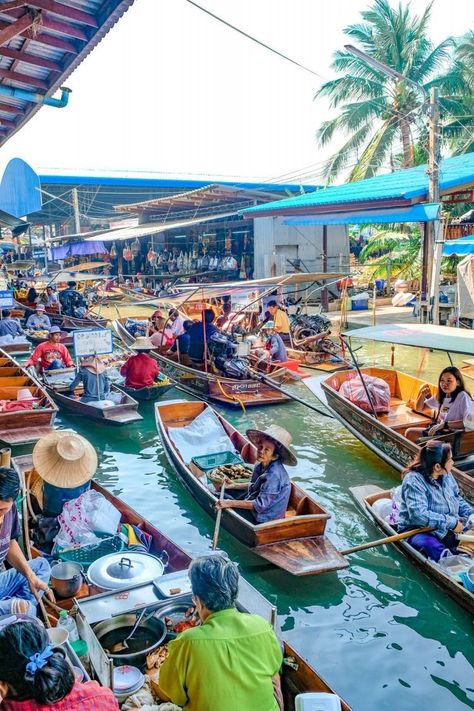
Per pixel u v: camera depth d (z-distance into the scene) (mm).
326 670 4680
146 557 5008
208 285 12523
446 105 24391
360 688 4504
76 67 6887
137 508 7297
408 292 23797
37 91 7629
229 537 6559
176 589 4484
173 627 4219
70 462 5734
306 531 5934
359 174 24859
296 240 22938
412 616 5297
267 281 12609
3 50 6527
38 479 6148
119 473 8383
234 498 6586
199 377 11656
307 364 14180
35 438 8602
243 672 2828
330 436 9742
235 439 8273
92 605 4324
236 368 11828
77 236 28188
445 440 7297
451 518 5645
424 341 7672
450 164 18516
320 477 8141
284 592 5656
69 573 4680
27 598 4477
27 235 41500
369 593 5613
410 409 9477
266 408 11219
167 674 2906
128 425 10281
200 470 7398
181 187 29406
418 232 23922
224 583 2992
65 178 27406
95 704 2627
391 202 15008
